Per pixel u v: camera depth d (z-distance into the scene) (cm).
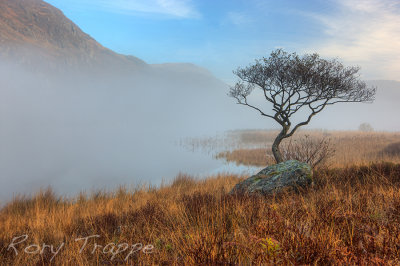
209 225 357
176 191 958
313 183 589
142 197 927
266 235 256
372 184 532
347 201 362
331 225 272
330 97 812
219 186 919
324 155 859
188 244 275
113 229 481
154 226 416
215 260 221
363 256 206
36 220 643
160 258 279
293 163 636
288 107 866
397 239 229
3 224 683
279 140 880
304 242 226
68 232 507
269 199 512
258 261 211
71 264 330
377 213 311
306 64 802
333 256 206
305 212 327
